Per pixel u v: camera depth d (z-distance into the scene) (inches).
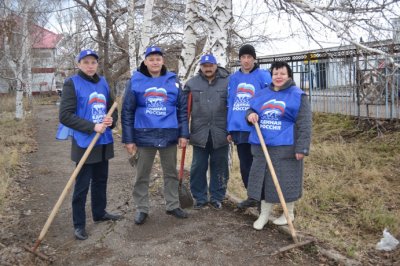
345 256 158.7
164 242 170.2
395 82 358.0
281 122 172.9
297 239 168.1
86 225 191.2
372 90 391.9
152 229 183.5
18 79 695.1
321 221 203.6
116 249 165.3
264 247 165.3
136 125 184.9
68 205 228.7
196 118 199.9
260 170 176.9
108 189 257.3
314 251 161.5
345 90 448.5
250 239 172.6
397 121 379.2
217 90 199.6
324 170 297.7
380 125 378.3
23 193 253.1
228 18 243.4
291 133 172.4
